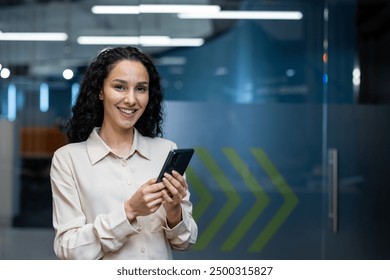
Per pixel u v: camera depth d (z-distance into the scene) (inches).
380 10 195.2
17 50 203.5
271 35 194.7
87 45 200.7
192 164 196.7
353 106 196.7
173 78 194.7
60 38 202.1
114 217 80.7
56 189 86.4
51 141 206.2
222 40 194.5
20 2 203.2
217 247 197.0
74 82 202.7
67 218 84.8
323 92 196.2
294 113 196.4
